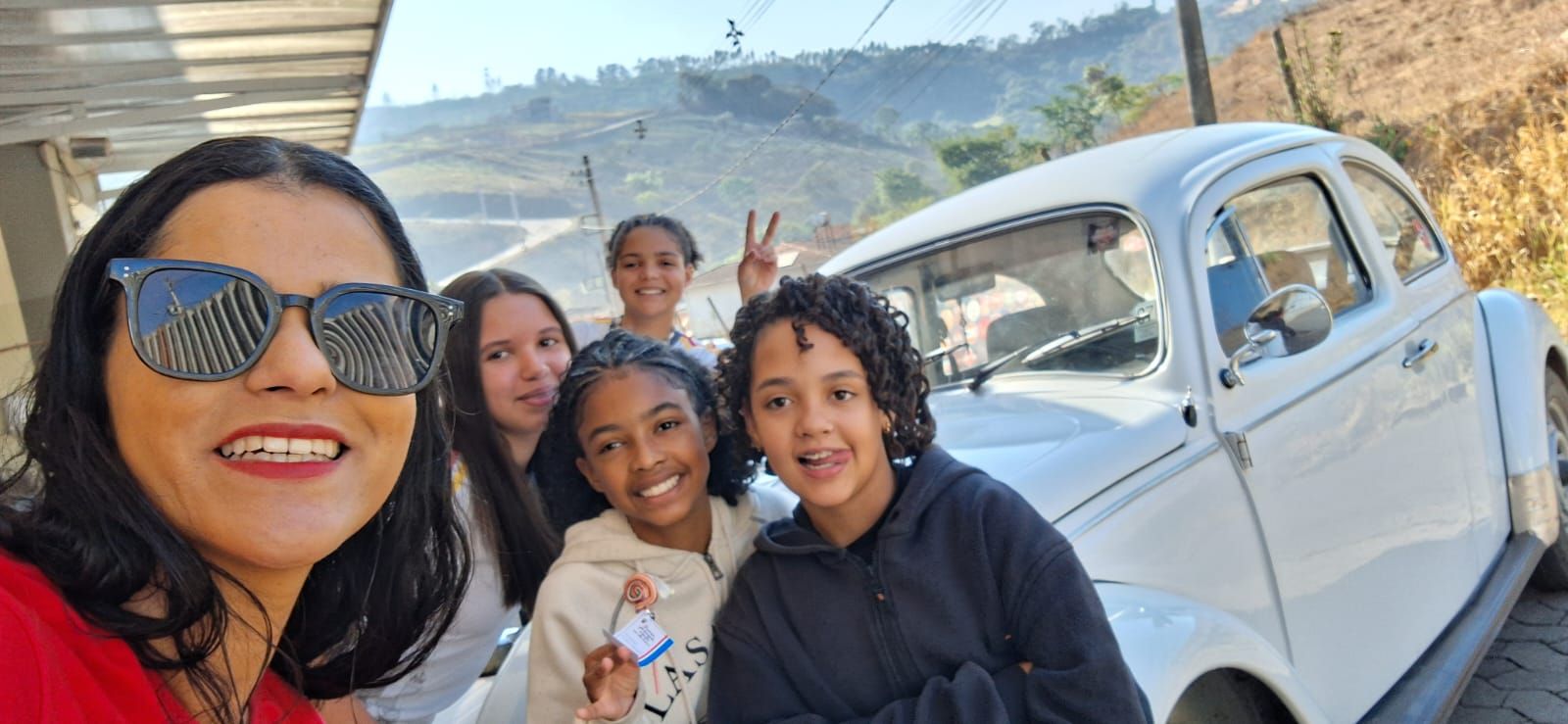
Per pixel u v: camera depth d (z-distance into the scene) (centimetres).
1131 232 301
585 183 5231
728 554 220
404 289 122
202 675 114
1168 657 202
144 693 105
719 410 222
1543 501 383
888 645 191
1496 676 382
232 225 112
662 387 212
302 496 114
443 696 252
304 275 114
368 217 123
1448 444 349
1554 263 955
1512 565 362
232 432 110
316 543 114
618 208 15738
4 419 119
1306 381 298
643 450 208
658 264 454
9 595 94
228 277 109
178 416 108
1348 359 316
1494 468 377
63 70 657
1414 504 323
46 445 108
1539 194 1030
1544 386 404
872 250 373
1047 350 313
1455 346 374
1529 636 405
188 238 111
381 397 120
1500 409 388
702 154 17200
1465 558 345
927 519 194
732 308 732
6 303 816
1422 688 295
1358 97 2030
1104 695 171
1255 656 220
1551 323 432
